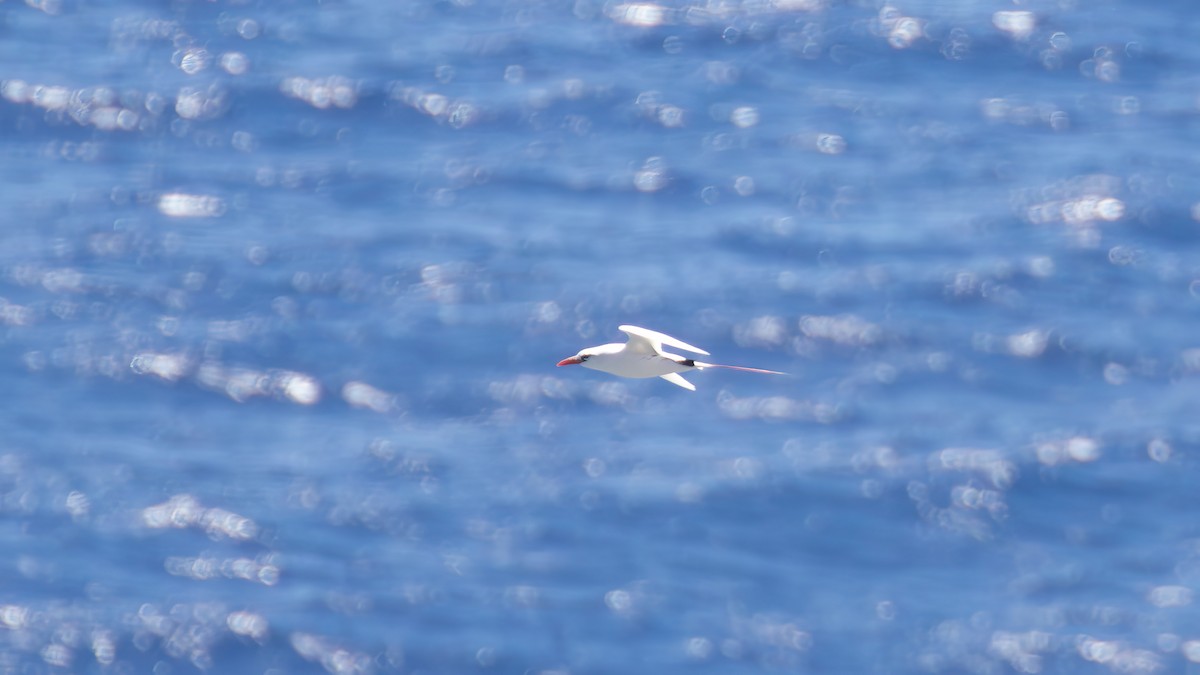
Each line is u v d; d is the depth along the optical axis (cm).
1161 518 4384
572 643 3984
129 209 6003
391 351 5138
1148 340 5131
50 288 5441
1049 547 4294
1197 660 3916
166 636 4012
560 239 5784
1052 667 3916
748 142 6519
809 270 5547
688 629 4025
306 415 4872
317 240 5791
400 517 4419
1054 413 4812
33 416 4809
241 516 4412
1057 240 5706
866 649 3969
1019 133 6556
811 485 4503
